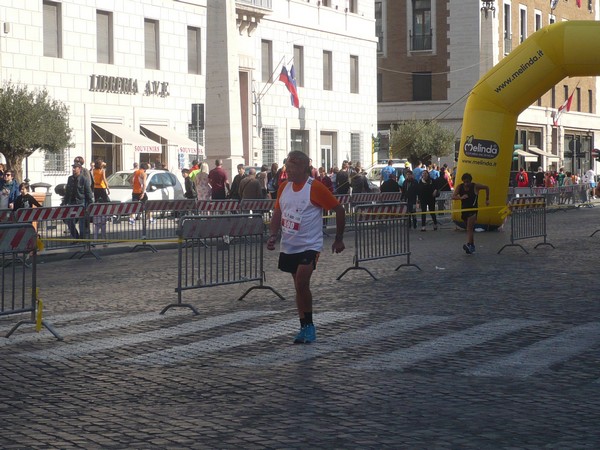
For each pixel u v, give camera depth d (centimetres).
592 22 2831
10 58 3566
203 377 919
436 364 959
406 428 722
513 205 2316
